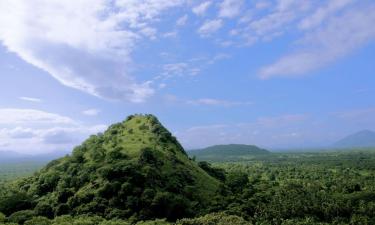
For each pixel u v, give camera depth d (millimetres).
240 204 181375
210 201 185500
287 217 173000
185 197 179250
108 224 137625
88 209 158125
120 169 173500
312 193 198625
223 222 143750
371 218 165250
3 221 148875
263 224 163250
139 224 141750
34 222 141750
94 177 179125
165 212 160375
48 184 189125
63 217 148750
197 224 143125
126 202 159875
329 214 173750
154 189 171500
